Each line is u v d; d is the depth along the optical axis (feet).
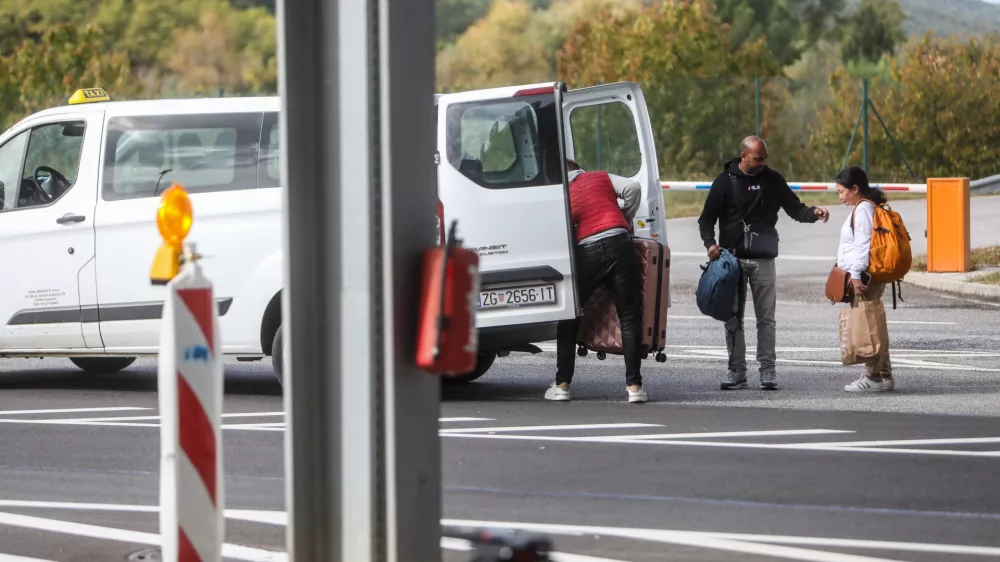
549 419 112.88
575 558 70.38
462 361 47.39
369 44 46.96
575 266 120.57
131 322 124.26
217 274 122.01
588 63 519.19
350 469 48.55
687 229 318.65
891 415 114.73
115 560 70.74
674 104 392.27
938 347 162.61
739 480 89.15
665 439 103.50
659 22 490.90
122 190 125.49
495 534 52.85
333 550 49.34
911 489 86.48
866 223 126.93
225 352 122.62
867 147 378.94
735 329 131.34
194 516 51.11
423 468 48.93
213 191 123.13
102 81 417.08
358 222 47.55
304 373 48.73
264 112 123.75
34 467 94.32
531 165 121.29
